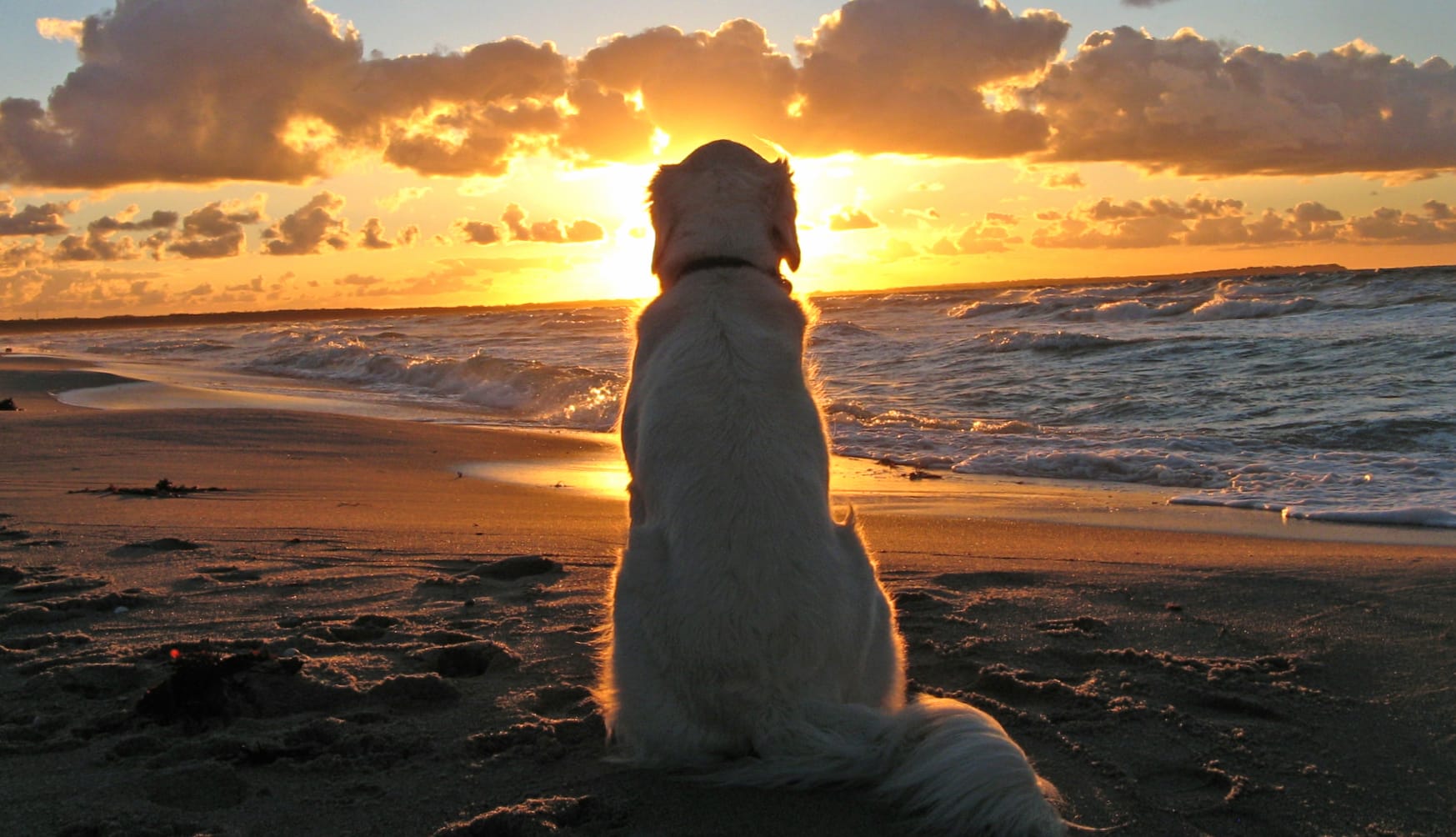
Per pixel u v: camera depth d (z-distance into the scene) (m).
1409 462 9.30
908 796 2.51
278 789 2.73
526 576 5.22
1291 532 6.84
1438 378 13.97
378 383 22.42
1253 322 23.84
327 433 12.44
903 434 12.45
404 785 2.75
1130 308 28.73
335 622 4.28
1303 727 3.12
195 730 3.11
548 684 3.53
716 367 3.02
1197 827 2.52
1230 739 3.03
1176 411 13.38
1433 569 5.01
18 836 2.41
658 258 3.73
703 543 2.72
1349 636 3.98
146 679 3.52
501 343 32.31
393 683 3.40
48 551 5.73
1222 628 4.18
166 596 4.72
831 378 19.17
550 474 9.79
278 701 3.30
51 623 4.30
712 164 3.78
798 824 2.48
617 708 2.85
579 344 30.42
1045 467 10.09
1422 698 3.31
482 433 12.89
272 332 49.97
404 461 10.64
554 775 2.80
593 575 5.19
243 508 7.51
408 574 5.20
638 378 3.32
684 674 2.71
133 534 6.30
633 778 2.74
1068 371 17.95
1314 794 2.69
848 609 2.79
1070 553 5.91
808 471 2.89
